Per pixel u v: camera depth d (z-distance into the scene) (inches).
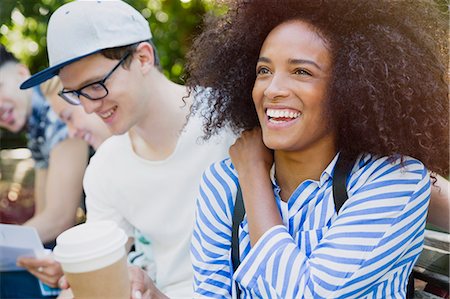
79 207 117.0
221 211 62.5
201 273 62.1
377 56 54.2
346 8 55.3
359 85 54.4
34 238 87.7
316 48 55.1
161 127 82.0
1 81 116.1
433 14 59.3
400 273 58.1
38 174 122.6
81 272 58.5
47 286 93.1
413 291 64.9
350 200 55.4
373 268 53.2
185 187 82.0
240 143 63.8
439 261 68.4
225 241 62.1
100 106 79.3
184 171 81.6
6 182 175.0
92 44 76.5
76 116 111.4
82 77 77.9
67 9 78.6
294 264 53.8
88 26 76.8
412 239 55.5
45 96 114.3
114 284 60.2
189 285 83.0
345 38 55.3
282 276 53.9
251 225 58.1
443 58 60.7
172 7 186.2
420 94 55.6
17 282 94.7
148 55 81.2
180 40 188.4
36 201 124.0
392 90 54.4
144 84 80.6
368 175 56.2
